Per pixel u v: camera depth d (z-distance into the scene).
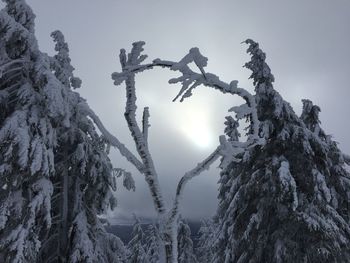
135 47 5.45
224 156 5.14
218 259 18.00
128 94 5.41
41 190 10.23
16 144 9.67
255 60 16.39
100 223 13.16
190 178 5.10
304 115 18.42
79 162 12.47
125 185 13.02
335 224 14.21
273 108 15.58
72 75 14.01
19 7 11.84
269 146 15.25
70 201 12.59
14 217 9.88
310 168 14.55
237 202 15.78
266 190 14.84
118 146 5.45
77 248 11.45
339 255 13.99
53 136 10.96
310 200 14.45
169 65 5.29
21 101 10.65
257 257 14.56
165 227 5.00
